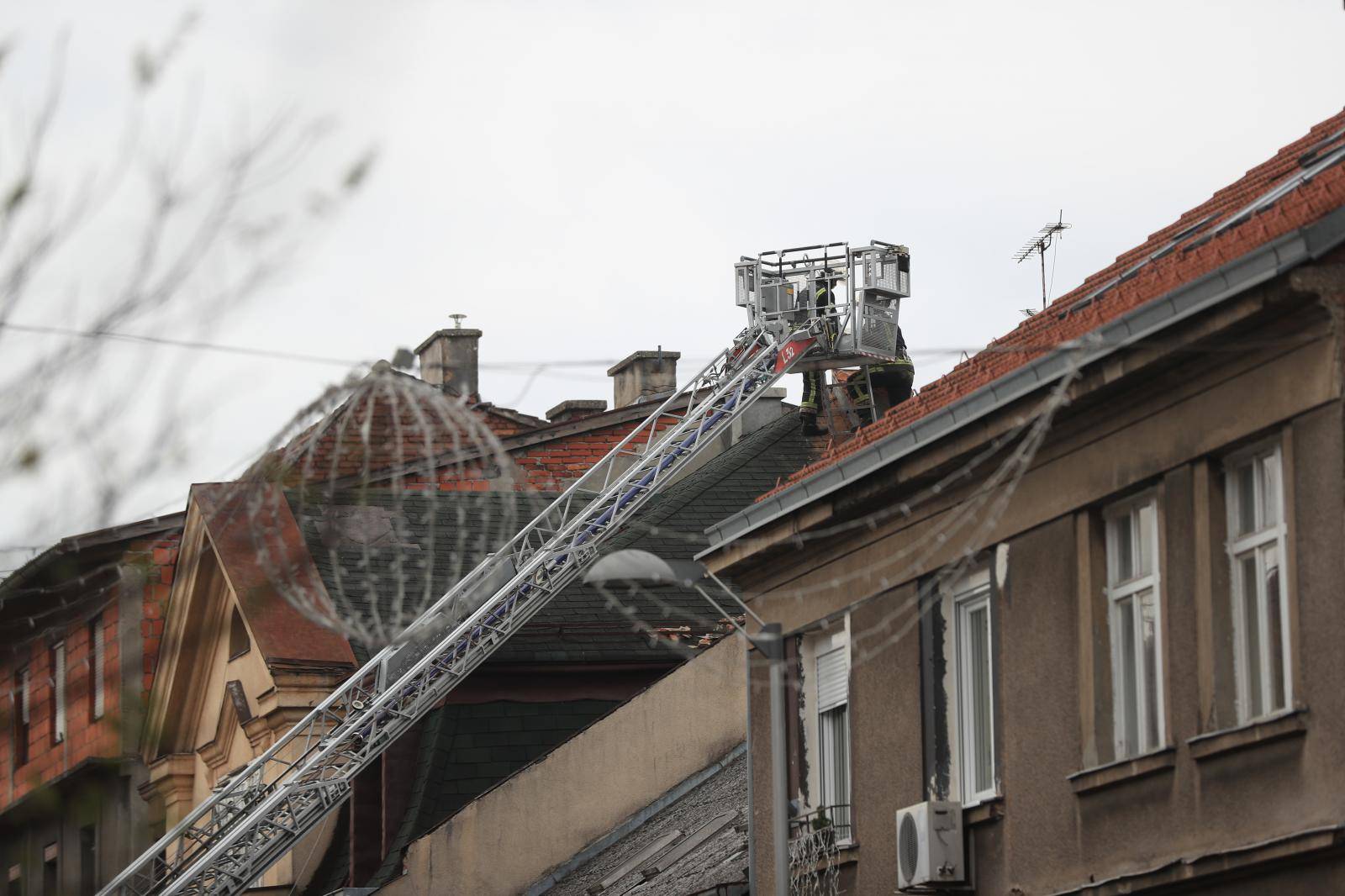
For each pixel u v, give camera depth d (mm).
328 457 71312
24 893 77188
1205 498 34750
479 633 70000
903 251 79875
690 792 64688
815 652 50438
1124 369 35812
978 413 40000
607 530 73312
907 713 44812
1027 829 39656
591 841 63844
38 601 66375
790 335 78250
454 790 69562
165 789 76312
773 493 50719
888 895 44938
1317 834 30969
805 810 49438
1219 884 33906
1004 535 41312
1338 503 31234
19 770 75312
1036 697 39719
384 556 74000
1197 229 43031
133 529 72812
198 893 65438
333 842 72812
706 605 75312
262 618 70500
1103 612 38094
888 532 46031
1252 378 33562
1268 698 33281
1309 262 31234
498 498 82375
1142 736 36875
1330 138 41500
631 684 73438
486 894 63312
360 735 67875
